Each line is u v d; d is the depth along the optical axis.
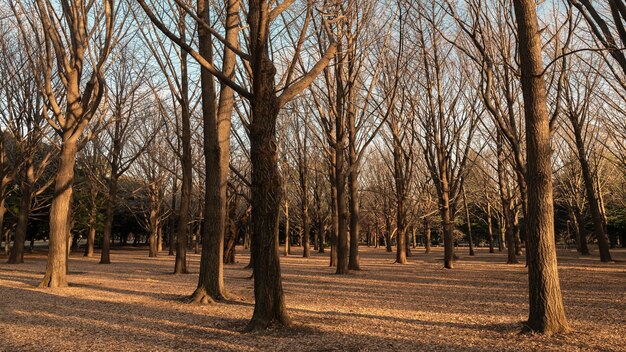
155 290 12.89
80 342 6.59
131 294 11.95
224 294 10.79
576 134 22.95
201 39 10.95
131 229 53.97
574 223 39.75
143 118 27.25
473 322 8.00
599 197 34.31
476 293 12.23
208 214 10.73
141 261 28.22
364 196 49.50
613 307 9.48
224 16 12.22
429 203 29.38
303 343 6.41
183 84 18.31
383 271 19.61
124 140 26.36
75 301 10.60
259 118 7.10
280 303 7.39
